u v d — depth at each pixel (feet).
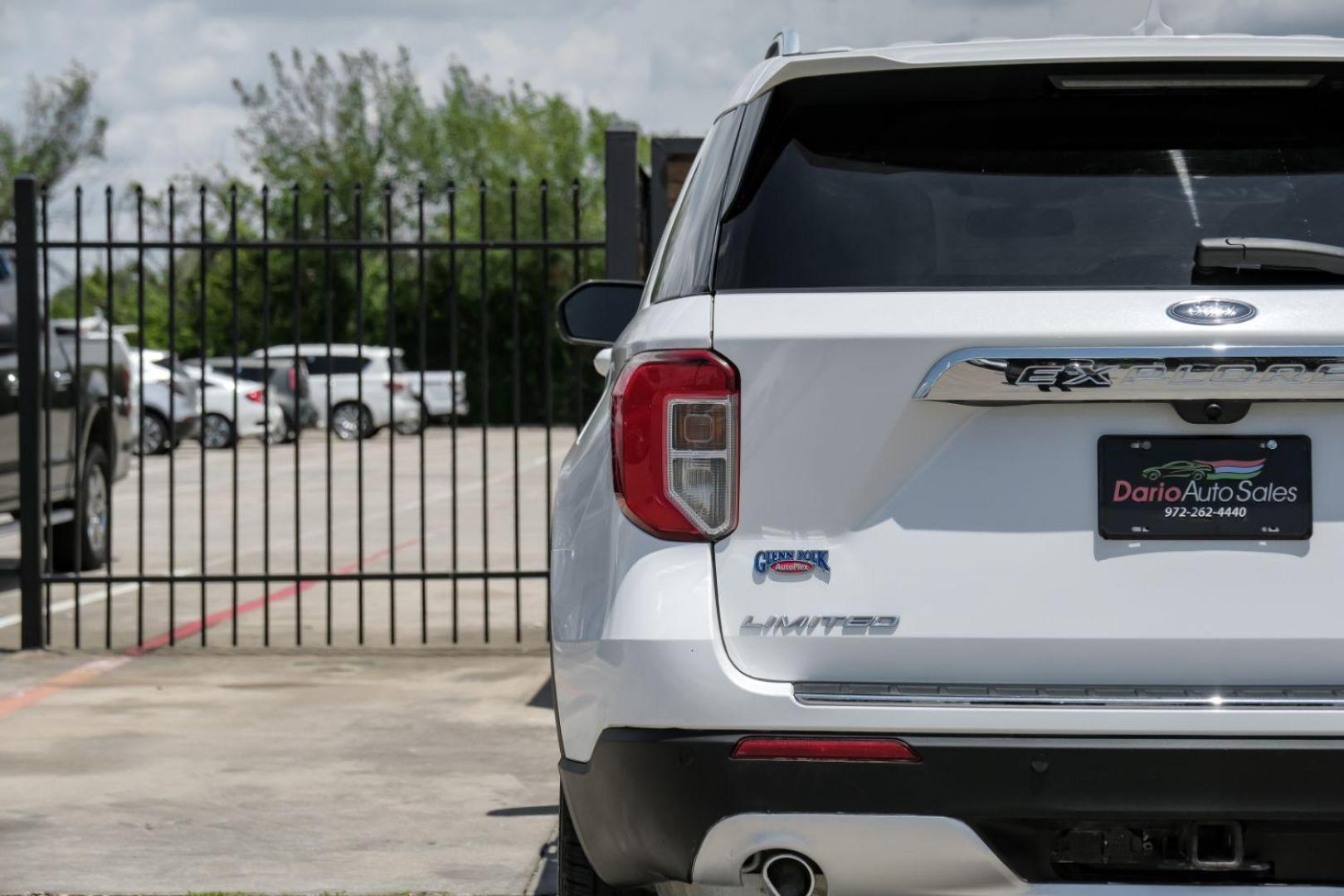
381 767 21.62
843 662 10.08
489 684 27.81
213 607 38.96
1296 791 9.76
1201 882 10.02
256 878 16.78
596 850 10.83
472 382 161.27
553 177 251.39
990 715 9.84
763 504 10.14
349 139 236.63
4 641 32.76
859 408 10.05
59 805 19.69
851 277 10.54
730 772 9.96
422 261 30.45
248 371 117.80
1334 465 9.96
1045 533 10.02
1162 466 9.99
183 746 22.90
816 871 10.18
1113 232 10.58
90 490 43.88
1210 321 9.86
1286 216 10.66
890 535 10.07
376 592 42.32
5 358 37.63
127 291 161.79
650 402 10.33
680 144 30.37
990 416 10.05
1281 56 10.87
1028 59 10.96
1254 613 9.98
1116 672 10.02
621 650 10.19
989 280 10.42
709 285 10.66
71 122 189.78
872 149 11.09
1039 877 10.01
